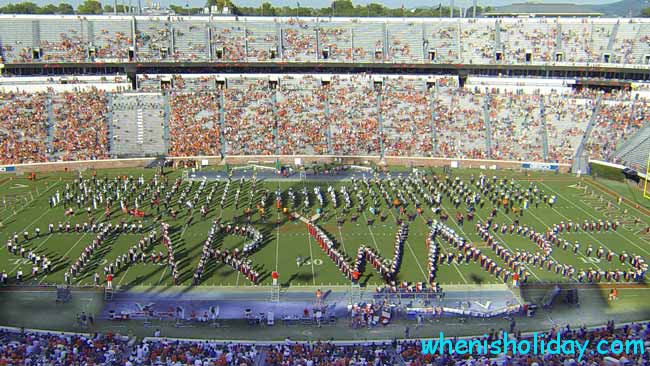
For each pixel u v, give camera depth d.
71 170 84.50
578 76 102.81
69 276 49.84
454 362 35.31
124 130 90.69
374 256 54.22
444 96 99.56
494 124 94.25
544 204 72.62
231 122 93.69
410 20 110.56
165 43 103.44
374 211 67.88
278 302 47.19
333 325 43.94
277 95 99.31
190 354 36.06
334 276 51.94
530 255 56.31
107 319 44.22
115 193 73.38
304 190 74.81
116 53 101.06
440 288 49.28
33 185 77.19
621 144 87.06
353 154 90.06
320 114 96.12
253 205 70.38
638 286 51.06
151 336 41.56
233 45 105.06
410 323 44.53
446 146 91.06
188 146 89.44
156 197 71.94
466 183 80.12
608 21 103.94
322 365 34.62
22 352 35.78
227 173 83.44
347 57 105.75
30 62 97.31
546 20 106.88
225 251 54.75
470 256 56.00
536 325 44.34
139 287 49.38
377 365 34.97
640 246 59.91
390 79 105.06
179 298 47.66
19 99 92.06
